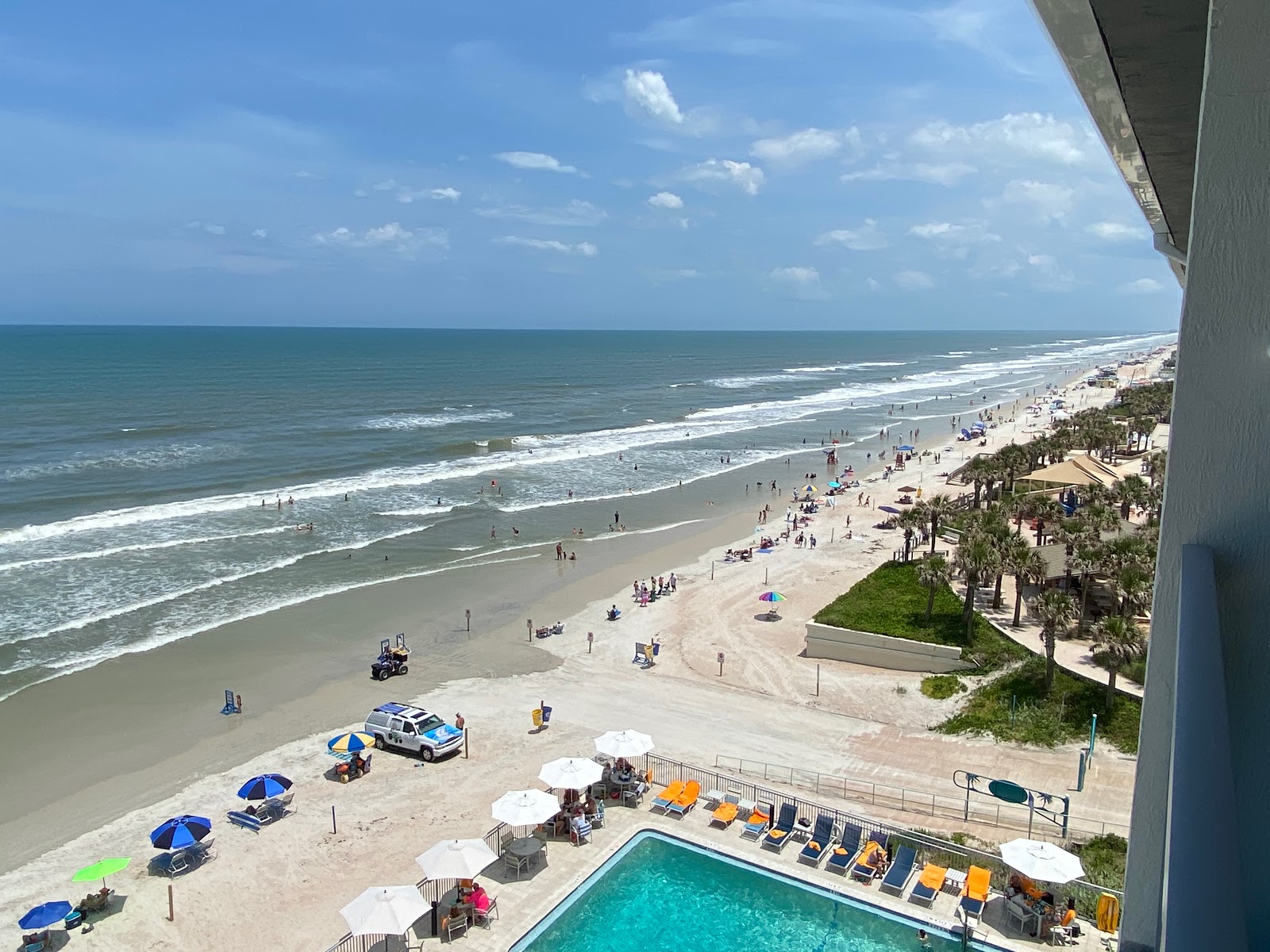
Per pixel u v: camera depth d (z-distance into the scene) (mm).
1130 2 4762
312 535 60719
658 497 75812
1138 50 5410
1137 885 4129
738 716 33031
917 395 171500
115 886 22969
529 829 24656
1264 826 3633
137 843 25094
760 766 28656
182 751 30891
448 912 20969
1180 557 3730
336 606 46656
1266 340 3486
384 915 18938
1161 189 8492
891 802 26094
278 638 42000
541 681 36938
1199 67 5668
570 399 158375
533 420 124500
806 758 29406
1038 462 72938
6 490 71562
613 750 26438
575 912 21000
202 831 23516
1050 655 32156
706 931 20234
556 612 46438
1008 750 29234
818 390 184500
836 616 42938
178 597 47375
